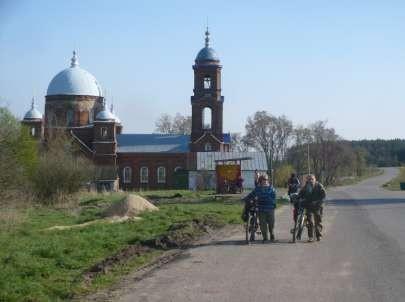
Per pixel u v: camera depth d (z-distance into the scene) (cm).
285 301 961
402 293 1018
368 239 1812
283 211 3162
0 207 2489
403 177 12156
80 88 9138
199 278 1167
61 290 1040
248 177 8000
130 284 1116
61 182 3506
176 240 1733
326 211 3234
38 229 1992
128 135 9300
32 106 8988
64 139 5125
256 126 11938
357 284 1096
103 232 1861
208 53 8538
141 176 8925
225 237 1912
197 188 7788
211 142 8544
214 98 8531
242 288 1066
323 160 11538
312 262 1361
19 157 2939
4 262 1254
